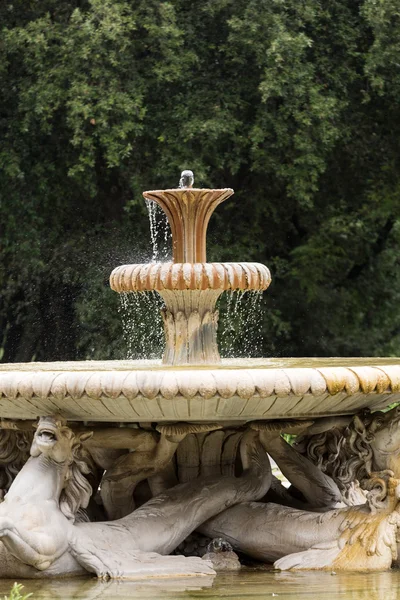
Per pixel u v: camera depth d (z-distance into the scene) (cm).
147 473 765
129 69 2278
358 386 667
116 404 675
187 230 873
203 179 2275
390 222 2594
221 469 788
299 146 2288
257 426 749
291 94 2281
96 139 2314
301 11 2327
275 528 734
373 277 2602
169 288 834
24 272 2400
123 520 719
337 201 2539
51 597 609
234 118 2314
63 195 2406
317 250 2494
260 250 2478
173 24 2278
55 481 692
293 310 2539
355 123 2472
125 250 2405
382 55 2327
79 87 2209
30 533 655
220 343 2381
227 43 2369
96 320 2362
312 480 802
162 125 2322
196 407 680
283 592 616
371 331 2595
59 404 692
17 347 2445
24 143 2353
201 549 759
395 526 696
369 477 727
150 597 604
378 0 2294
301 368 663
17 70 2345
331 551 702
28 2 2384
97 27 2280
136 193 2297
